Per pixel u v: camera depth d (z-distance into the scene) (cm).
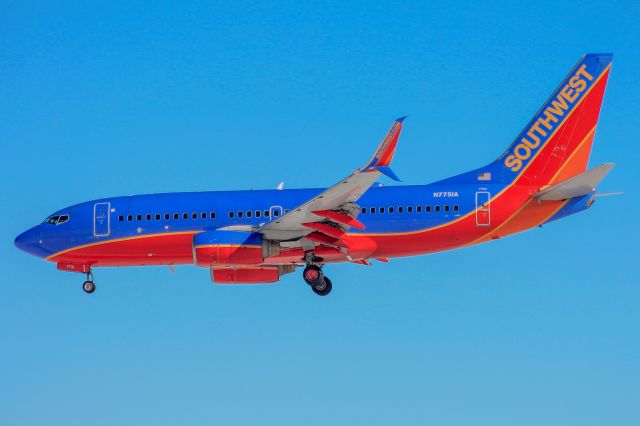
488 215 16125
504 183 16338
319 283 16750
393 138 14300
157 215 16812
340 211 15712
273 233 16200
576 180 15562
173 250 16862
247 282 17375
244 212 16650
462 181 16488
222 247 16162
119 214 16912
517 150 16438
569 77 16462
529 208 16138
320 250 16325
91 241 16950
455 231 16150
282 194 16750
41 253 17225
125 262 17175
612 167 15288
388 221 16175
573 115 16412
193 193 17000
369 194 16325
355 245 16200
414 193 16262
